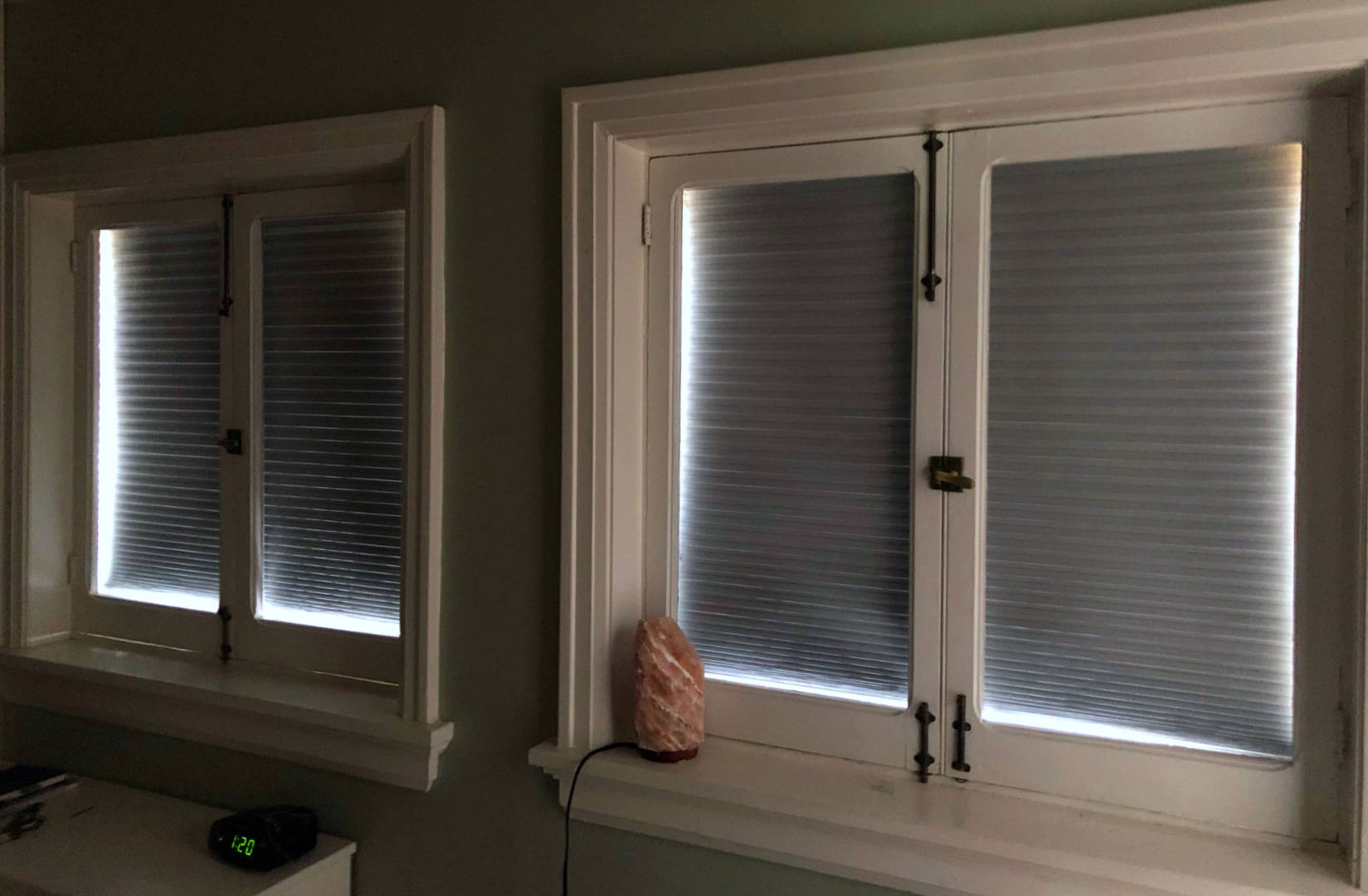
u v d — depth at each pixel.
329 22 1.80
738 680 1.61
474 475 1.69
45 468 2.16
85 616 2.22
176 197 2.07
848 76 1.38
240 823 1.70
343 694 1.85
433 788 1.74
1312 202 1.25
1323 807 1.26
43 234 2.13
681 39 1.52
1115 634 1.38
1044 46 1.27
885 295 1.50
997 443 1.44
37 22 2.09
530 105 1.63
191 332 2.09
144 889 1.59
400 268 1.86
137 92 1.99
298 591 1.99
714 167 1.59
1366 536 1.16
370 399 1.90
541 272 1.63
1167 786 1.34
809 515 1.56
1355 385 1.20
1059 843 1.28
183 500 2.11
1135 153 1.35
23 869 1.66
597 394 1.56
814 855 1.42
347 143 1.75
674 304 1.62
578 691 1.58
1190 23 1.21
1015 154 1.40
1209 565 1.33
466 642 1.71
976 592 1.44
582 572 1.58
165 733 1.96
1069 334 1.39
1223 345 1.32
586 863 1.61
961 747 1.44
